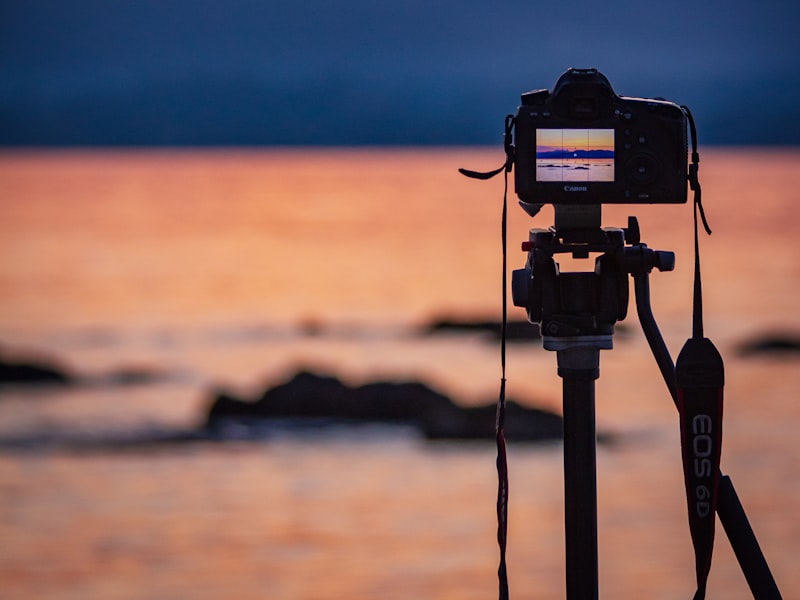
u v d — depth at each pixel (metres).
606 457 16.23
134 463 16.81
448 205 138.25
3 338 35.41
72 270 62.09
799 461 15.46
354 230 97.56
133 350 32.72
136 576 10.87
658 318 35.41
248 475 15.77
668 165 2.87
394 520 12.94
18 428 19.88
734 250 63.00
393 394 19.52
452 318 35.72
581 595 2.93
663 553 11.15
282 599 10.01
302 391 20.00
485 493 14.38
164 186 196.50
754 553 2.82
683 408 2.77
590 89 2.85
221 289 52.59
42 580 10.77
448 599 9.94
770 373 24.27
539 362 28.17
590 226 2.95
